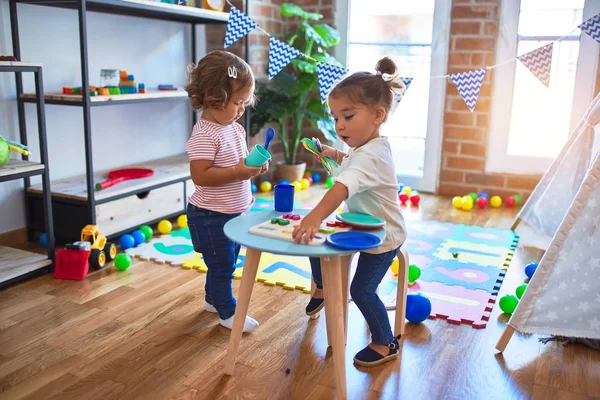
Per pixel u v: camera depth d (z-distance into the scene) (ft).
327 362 5.43
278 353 5.58
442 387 5.05
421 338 5.92
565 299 5.44
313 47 12.35
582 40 10.40
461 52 11.36
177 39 11.18
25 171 6.90
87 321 6.19
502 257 8.32
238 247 6.27
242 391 4.93
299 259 8.05
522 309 5.51
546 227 8.95
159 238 8.92
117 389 4.94
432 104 11.85
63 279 7.32
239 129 6.19
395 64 5.35
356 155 4.98
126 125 10.21
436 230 9.62
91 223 7.98
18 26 8.16
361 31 12.48
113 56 9.79
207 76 5.56
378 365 5.37
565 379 5.19
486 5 10.93
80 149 9.44
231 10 7.15
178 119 11.44
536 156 11.24
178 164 10.40
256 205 10.84
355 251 4.29
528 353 5.64
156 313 6.42
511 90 11.12
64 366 5.29
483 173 11.73
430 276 7.56
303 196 11.65
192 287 7.15
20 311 6.39
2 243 8.38
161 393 4.89
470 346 5.77
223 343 5.76
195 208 5.91
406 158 12.81
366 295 5.27
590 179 5.26
